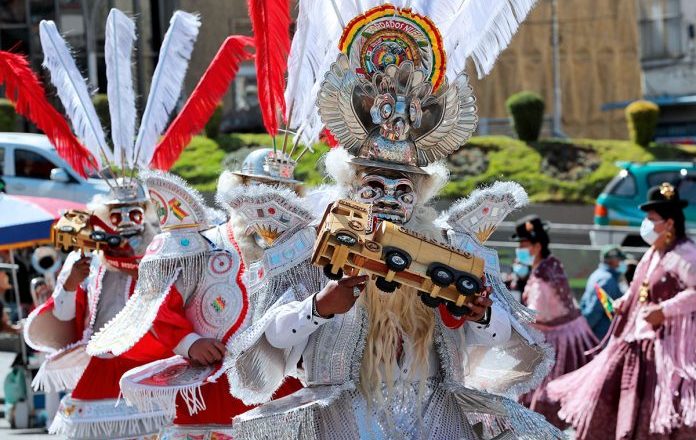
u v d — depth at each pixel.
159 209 6.56
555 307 11.27
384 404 4.35
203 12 26.14
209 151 27.16
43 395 12.63
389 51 4.43
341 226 3.95
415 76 4.45
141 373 6.20
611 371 8.91
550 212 26.56
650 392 8.65
